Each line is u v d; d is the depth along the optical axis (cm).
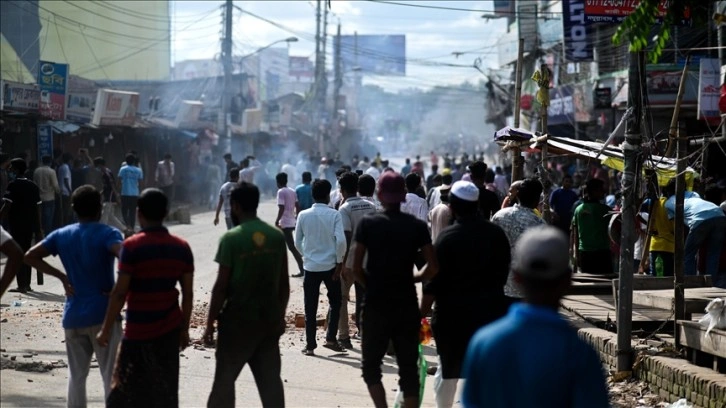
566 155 1827
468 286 811
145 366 740
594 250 1636
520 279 447
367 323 832
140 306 742
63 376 1052
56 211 2717
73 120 3519
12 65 4684
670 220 1484
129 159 2948
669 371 997
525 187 966
